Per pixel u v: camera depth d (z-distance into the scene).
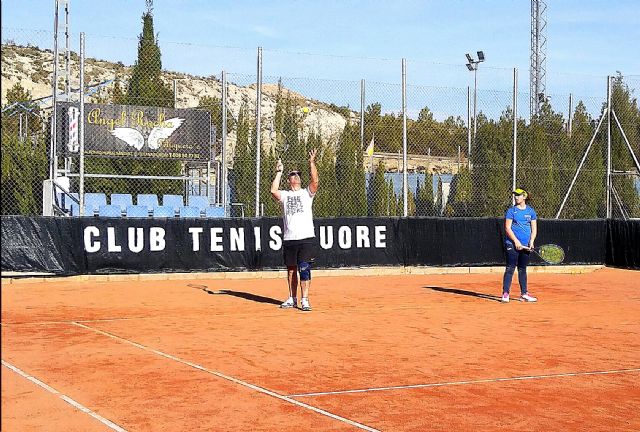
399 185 24.22
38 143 20.12
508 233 14.56
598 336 10.63
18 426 5.75
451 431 5.83
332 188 20.47
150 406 6.43
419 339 10.15
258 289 16.55
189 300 14.45
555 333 10.86
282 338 10.09
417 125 21.50
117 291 15.91
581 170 22.67
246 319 11.91
